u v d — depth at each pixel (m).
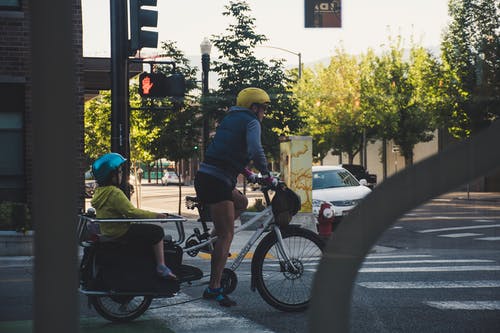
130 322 5.89
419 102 35.50
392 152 37.59
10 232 11.10
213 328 5.52
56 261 1.07
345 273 0.93
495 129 0.89
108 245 5.73
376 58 37.28
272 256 6.16
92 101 39.91
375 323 5.54
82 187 14.32
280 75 22.12
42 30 1.08
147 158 28.88
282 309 6.16
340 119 37.12
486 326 5.43
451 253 11.90
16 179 15.14
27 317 6.05
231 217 5.97
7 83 15.04
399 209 0.91
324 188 17.47
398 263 10.16
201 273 6.04
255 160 5.95
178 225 5.94
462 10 30.33
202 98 22.09
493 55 30.20
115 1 12.13
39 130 1.08
